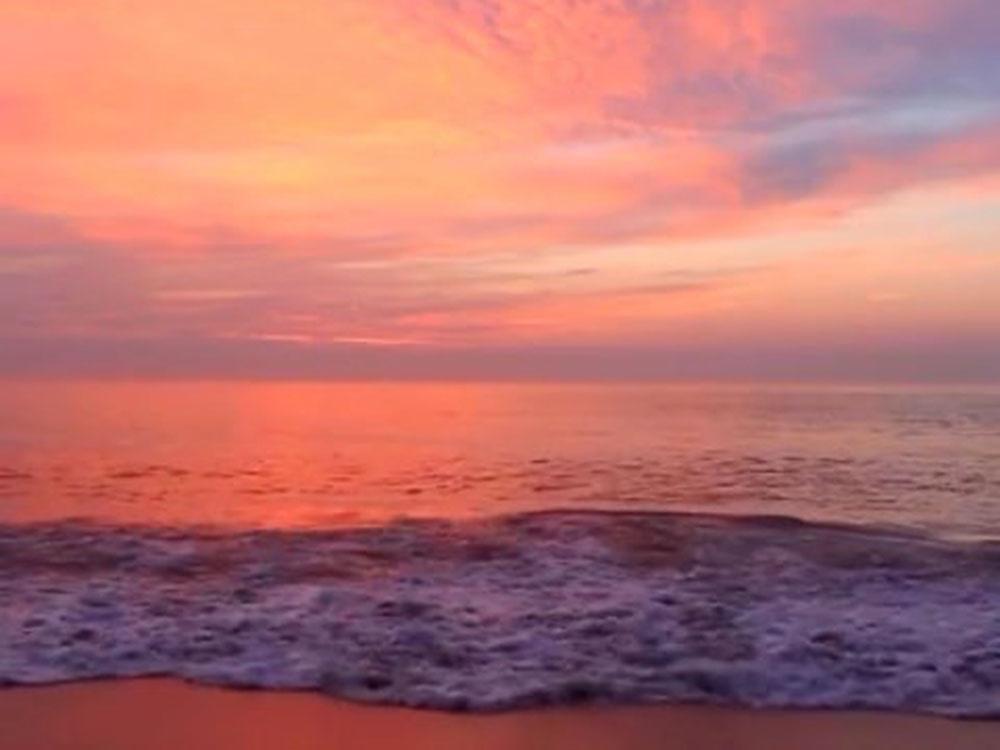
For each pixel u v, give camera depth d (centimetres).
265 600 824
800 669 671
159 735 571
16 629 745
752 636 731
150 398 5038
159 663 686
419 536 1070
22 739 563
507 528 1114
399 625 757
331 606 805
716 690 640
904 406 4175
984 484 1705
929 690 639
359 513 1405
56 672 668
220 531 1112
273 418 3600
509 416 3762
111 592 843
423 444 2534
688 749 557
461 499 1596
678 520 1167
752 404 4528
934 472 1858
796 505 1507
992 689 640
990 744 564
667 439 2622
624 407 4428
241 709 611
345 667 674
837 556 985
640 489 1705
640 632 740
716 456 2175
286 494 1630
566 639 727
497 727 586
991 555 1001
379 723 591
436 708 613
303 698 629
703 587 866
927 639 726
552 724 591
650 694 634
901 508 1471
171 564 951
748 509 1471
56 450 2223
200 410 3997
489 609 798
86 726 582
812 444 2417
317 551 1005
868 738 571
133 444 2406
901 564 958
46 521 1183
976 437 2572
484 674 664
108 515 1338
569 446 2455
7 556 976
